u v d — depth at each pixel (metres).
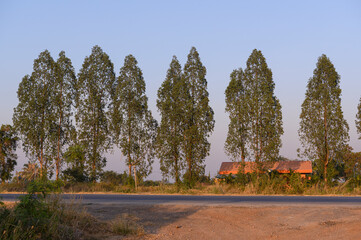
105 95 42.09
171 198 20.92
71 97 41.94
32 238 9.06
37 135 39.56
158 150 39.16
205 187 34.41
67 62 42.34
